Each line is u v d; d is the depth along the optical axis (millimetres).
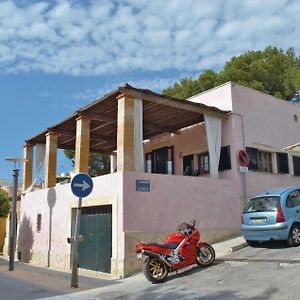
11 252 15336
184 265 10562
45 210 17297
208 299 7672
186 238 10781
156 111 15617
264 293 7641
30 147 20656
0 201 25875
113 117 16031
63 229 15492
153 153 20328
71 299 8688
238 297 7582
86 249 13984
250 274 9320
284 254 10727
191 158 17938
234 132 16250
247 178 16297
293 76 24641
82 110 15211
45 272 14258
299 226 11984
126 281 10961
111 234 12789
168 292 8734
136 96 13500
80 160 15055
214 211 14578
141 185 12664
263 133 17641
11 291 10148
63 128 17766
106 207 13195
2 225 29031
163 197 13125
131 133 13148
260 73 25766
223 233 14633
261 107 17891
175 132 18516
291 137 19266
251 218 12219
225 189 15234
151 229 12586
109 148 22641
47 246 16703
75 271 10492
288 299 7086
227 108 16672
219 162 16391
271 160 18141
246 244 12914
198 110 15461
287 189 12570
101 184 13297
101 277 12188
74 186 10641
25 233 19203
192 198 14000
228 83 16797
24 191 20062
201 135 17547
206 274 10125
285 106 19359
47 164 17797
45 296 9227
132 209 12297
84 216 14328
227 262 11031
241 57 27484
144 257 12195
